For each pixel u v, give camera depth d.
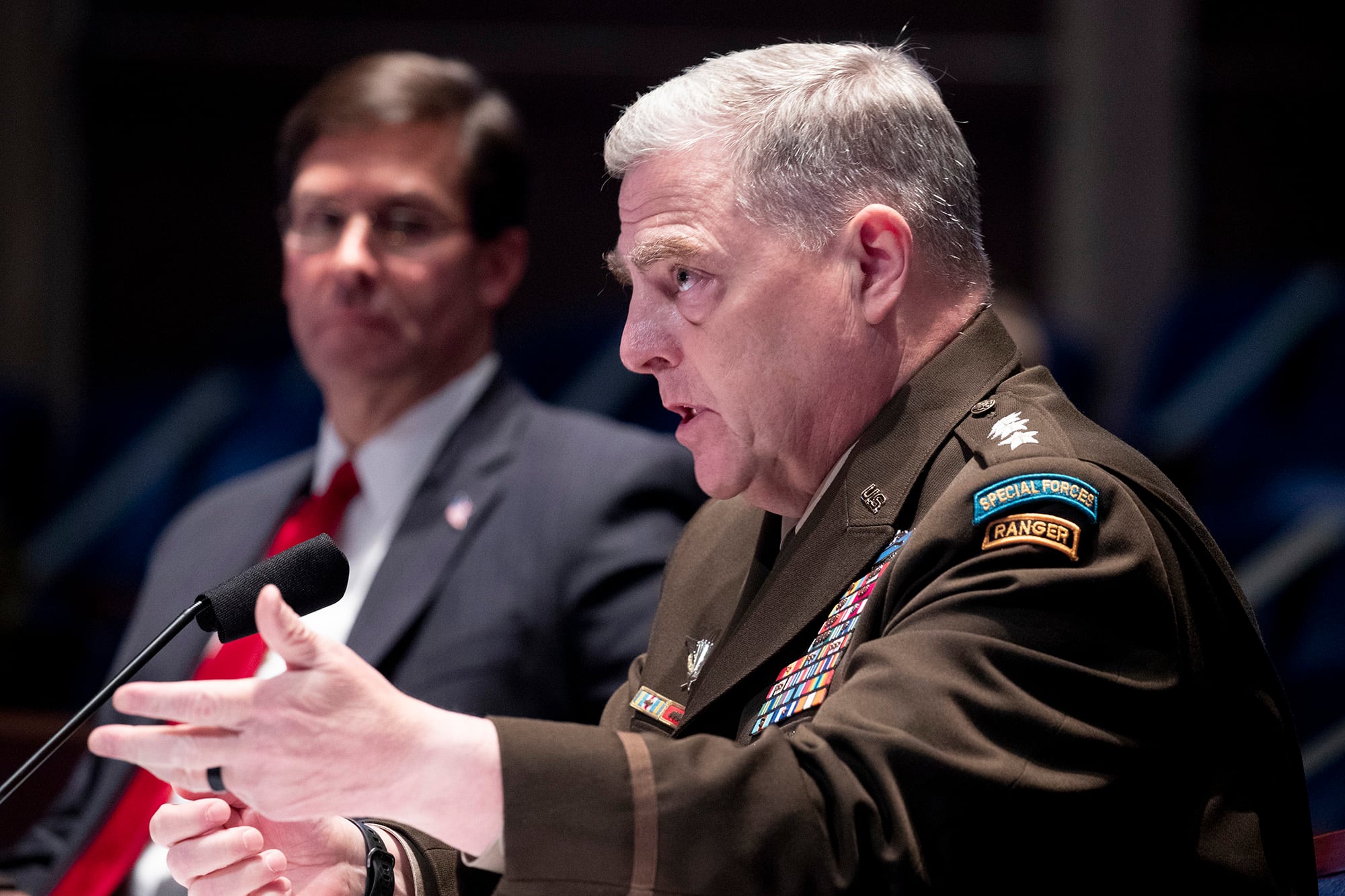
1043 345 7.03
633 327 3.05
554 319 13.35
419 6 14.19
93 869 4.61
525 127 14.20
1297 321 11.07
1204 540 2.79
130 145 14.29
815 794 2.41
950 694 2.44
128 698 2.22
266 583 2.77
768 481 3.12
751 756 2.44
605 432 5.13
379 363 5.13
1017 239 14.19
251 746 2.23
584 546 4.79
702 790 2.38
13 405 11.47
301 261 5.23
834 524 2.97
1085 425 2.95
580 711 4.68
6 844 5.60
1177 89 13.66
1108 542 2.59
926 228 3.05
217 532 5.34
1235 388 10.95
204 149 14.32
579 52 14.09
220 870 2.93
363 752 2.26
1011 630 2.50
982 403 2.99
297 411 11.48
